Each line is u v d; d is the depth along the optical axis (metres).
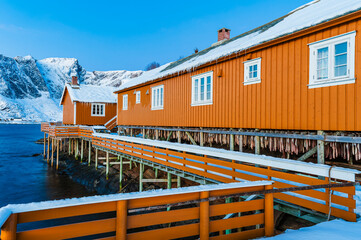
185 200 3.04
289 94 7.36
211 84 10.42
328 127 6.34
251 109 8.58
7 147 34.62
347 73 5.98
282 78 7.58
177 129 12.65
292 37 7.19
